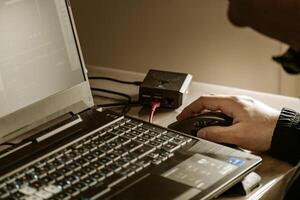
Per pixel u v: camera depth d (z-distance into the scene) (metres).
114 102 1.29
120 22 1.74
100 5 1.75
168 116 1.21
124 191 0.83
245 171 0.89
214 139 1.04
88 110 1.10
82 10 1.79
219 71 1.63
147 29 1.70
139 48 1.74
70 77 1.10
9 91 1.02
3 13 1.01
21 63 1.03
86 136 0.99
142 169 0.88
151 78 1.29
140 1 1.67
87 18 1.79
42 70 1.06
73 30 1.12
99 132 1.00
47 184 0.85
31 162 0.91
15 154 0.95
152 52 1.72
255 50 1.55
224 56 1.60
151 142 0.96
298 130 1.02
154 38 1.70
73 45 1.12
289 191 0.96
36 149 0.96
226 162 0.91
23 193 0.83
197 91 1.33
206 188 0.83
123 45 1.76
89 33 1.81
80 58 1.12
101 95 1.33
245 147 1.04
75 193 0.83
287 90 1.55
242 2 0.70
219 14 1.56
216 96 1.13
